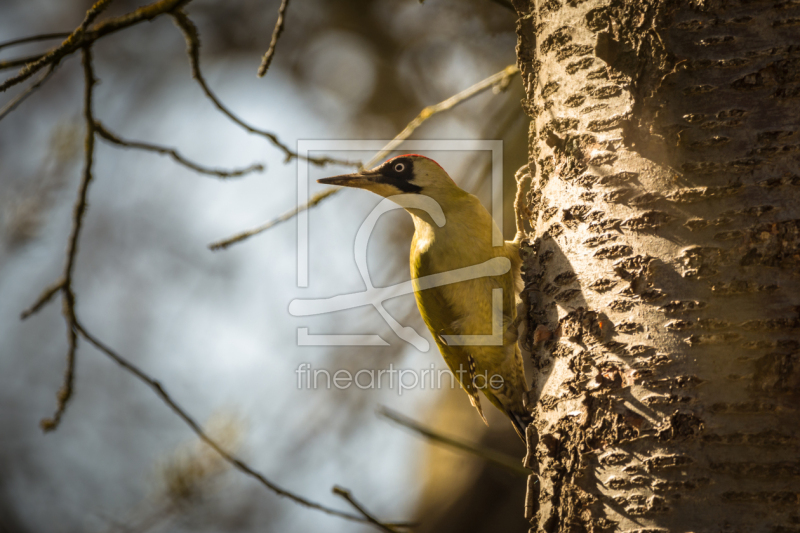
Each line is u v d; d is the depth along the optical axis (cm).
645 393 464
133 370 663
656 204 478
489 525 1232
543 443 520
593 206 510
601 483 475
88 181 667
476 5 1547
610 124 507
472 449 661
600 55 500
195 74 670
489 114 1523
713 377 446
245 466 634
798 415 427
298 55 1756
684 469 442
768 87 457
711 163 462
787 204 446
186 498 782
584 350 502
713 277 454
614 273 491
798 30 457
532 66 600
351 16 1703
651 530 446
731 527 425
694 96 470
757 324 440
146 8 607
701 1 470
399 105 1670
